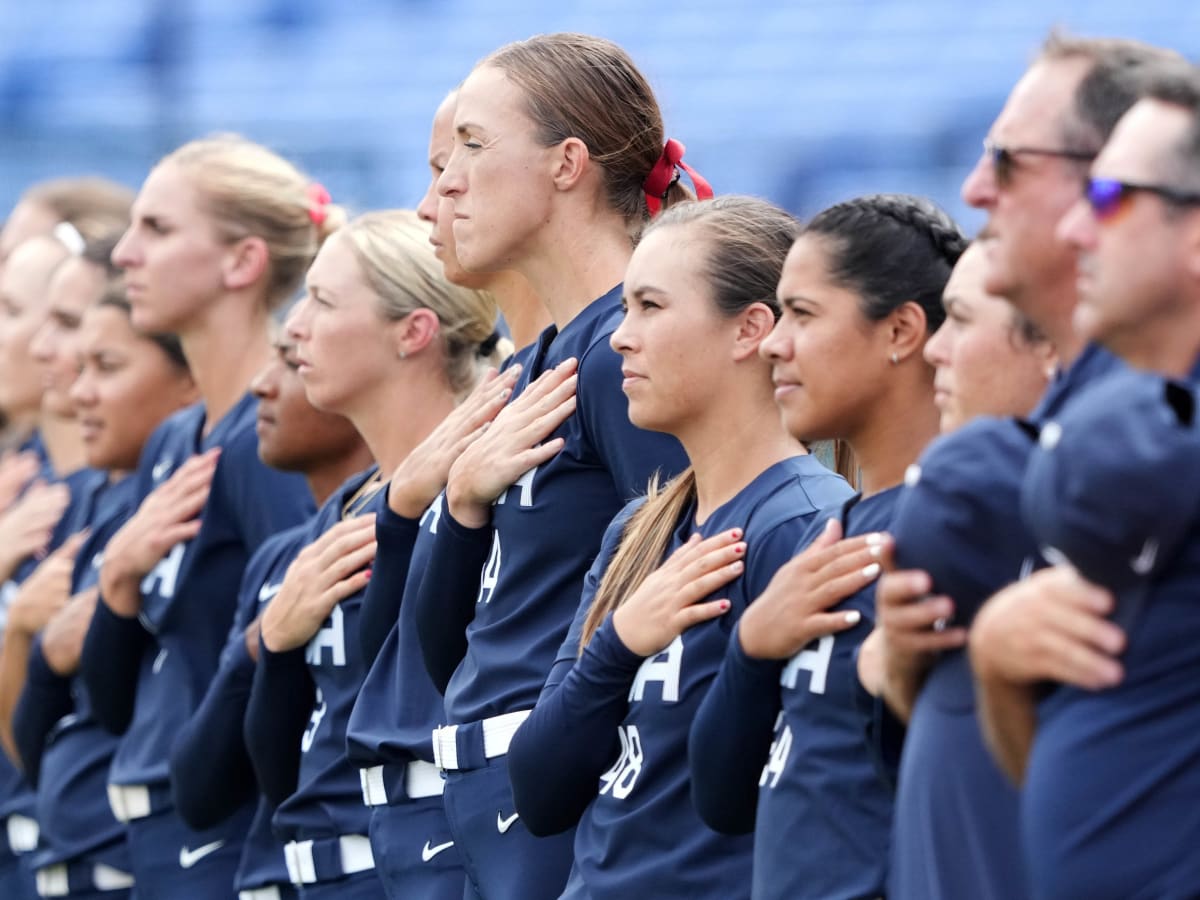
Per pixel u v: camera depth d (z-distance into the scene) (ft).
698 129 183.73
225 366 64.13
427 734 47.55
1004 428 28.40
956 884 27.89
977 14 184.96
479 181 45.14
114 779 63.72
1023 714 26.30
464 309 54.08
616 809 38.65
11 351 88.94
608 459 43.60
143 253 63.57
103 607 63.87
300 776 53.31
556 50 45.75
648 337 39.29
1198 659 24.08
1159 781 24.00
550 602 44.34
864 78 184.03
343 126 190.80
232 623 62.28
